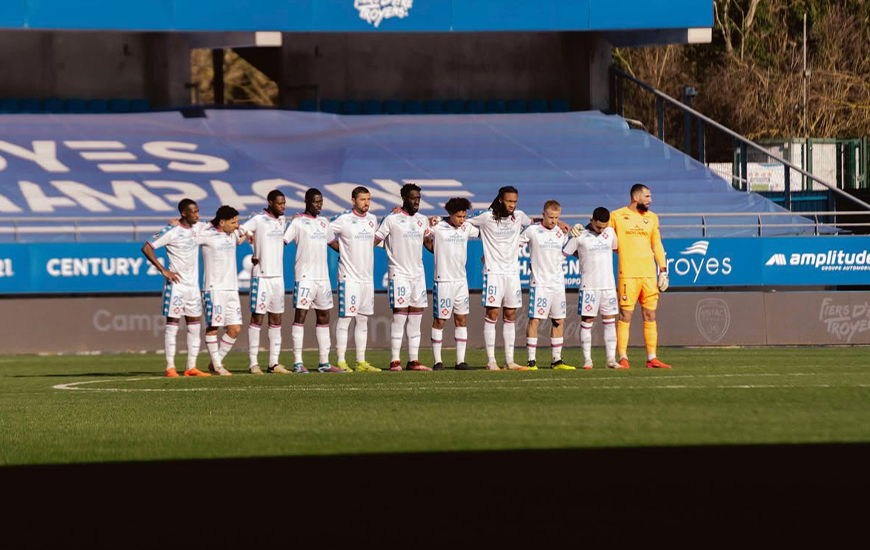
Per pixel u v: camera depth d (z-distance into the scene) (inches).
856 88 3720.5
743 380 1013.8
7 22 2171.5
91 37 2411.4
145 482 494.6
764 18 3809.1
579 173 2169.0
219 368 1241.4
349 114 2411.4
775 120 3735.2
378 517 405.7
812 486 458.3
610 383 995.3
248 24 2228.1
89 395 965.8
